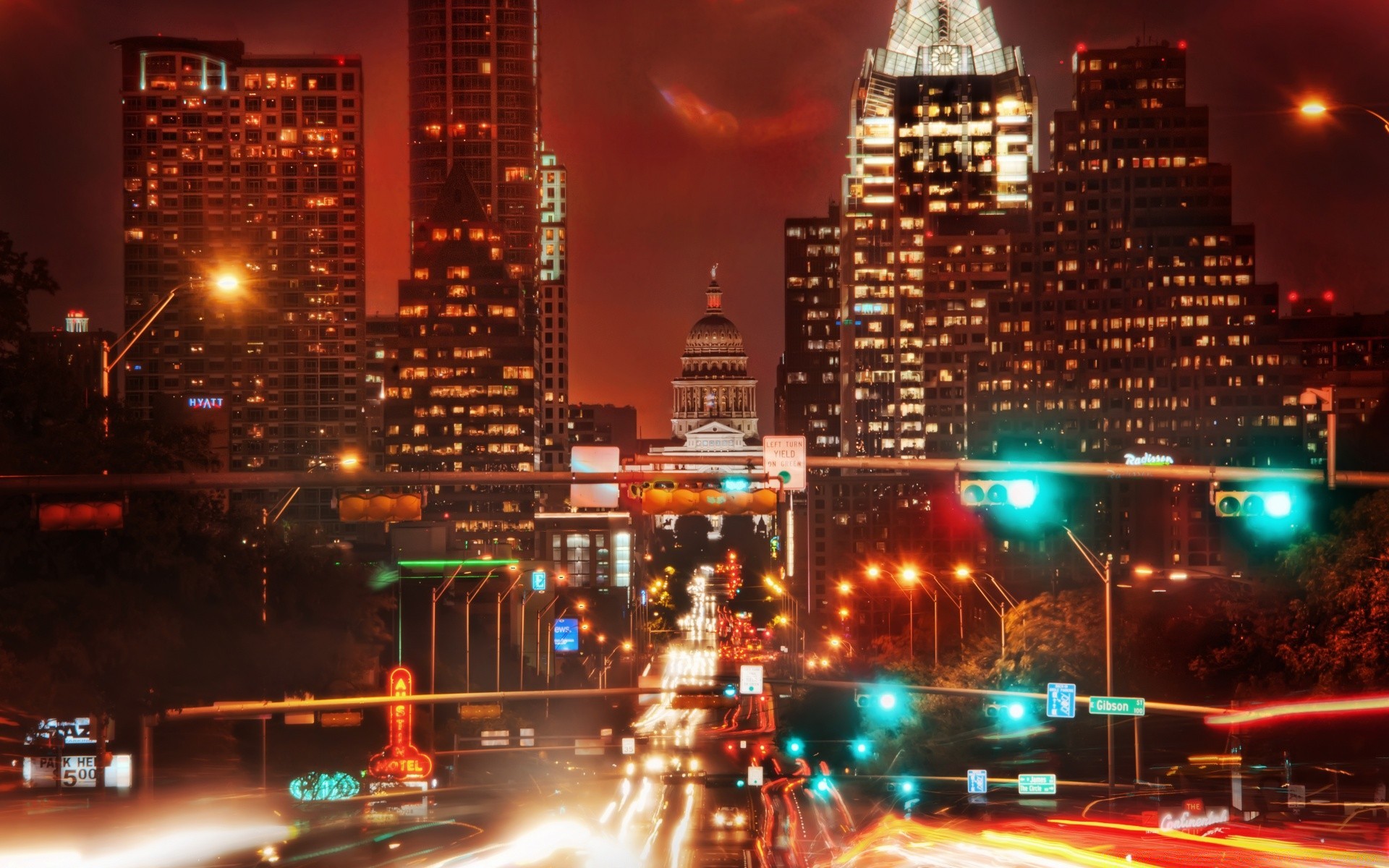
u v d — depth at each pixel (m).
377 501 60.81
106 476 56.75
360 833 120.75
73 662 90.00
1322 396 57.19
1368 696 115.25
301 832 118.12
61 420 95.69
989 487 60.38
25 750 124.06
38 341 96.25
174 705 105.75
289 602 124.00
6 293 94.31
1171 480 58.00
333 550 184.25
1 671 87.31
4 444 88.75
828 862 101.88
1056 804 114.94
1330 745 120.81
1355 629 116.56
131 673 92.94
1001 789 127.94
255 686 113.25
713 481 61.78
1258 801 90.62
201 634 103.00
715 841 124.50
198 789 126.88
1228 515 57.59
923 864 86.19
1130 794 100.38
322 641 121.12
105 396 98.50
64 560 91.94
